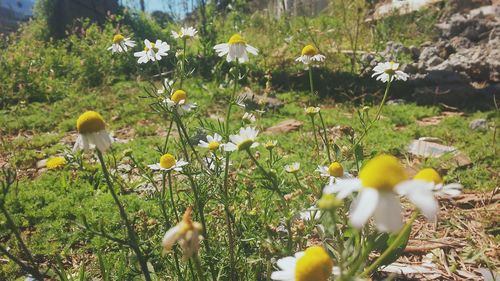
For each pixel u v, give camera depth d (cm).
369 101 55
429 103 53
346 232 17
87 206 28
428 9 82
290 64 67
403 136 41
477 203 28
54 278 21
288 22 82
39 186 31
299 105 54
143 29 97
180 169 17
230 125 44
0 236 25
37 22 101
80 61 69
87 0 99
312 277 10
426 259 22
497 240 23
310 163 29
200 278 12
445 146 38
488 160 35
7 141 41
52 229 26
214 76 62
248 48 19
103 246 24
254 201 21
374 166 8
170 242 10
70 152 22
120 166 34
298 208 17
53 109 54
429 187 8
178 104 18
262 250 16
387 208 8
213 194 17
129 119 49
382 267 19
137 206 27
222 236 18
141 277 18
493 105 51
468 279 21
